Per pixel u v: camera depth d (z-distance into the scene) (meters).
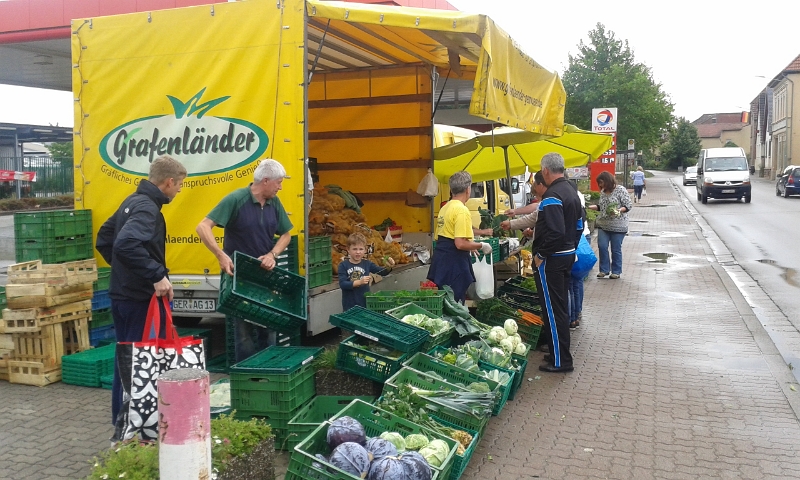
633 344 7.80
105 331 6.88
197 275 6.56
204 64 6.39
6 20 10.82
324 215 8.18
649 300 10.51
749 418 5.43
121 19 6.66
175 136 6.54
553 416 5.46
